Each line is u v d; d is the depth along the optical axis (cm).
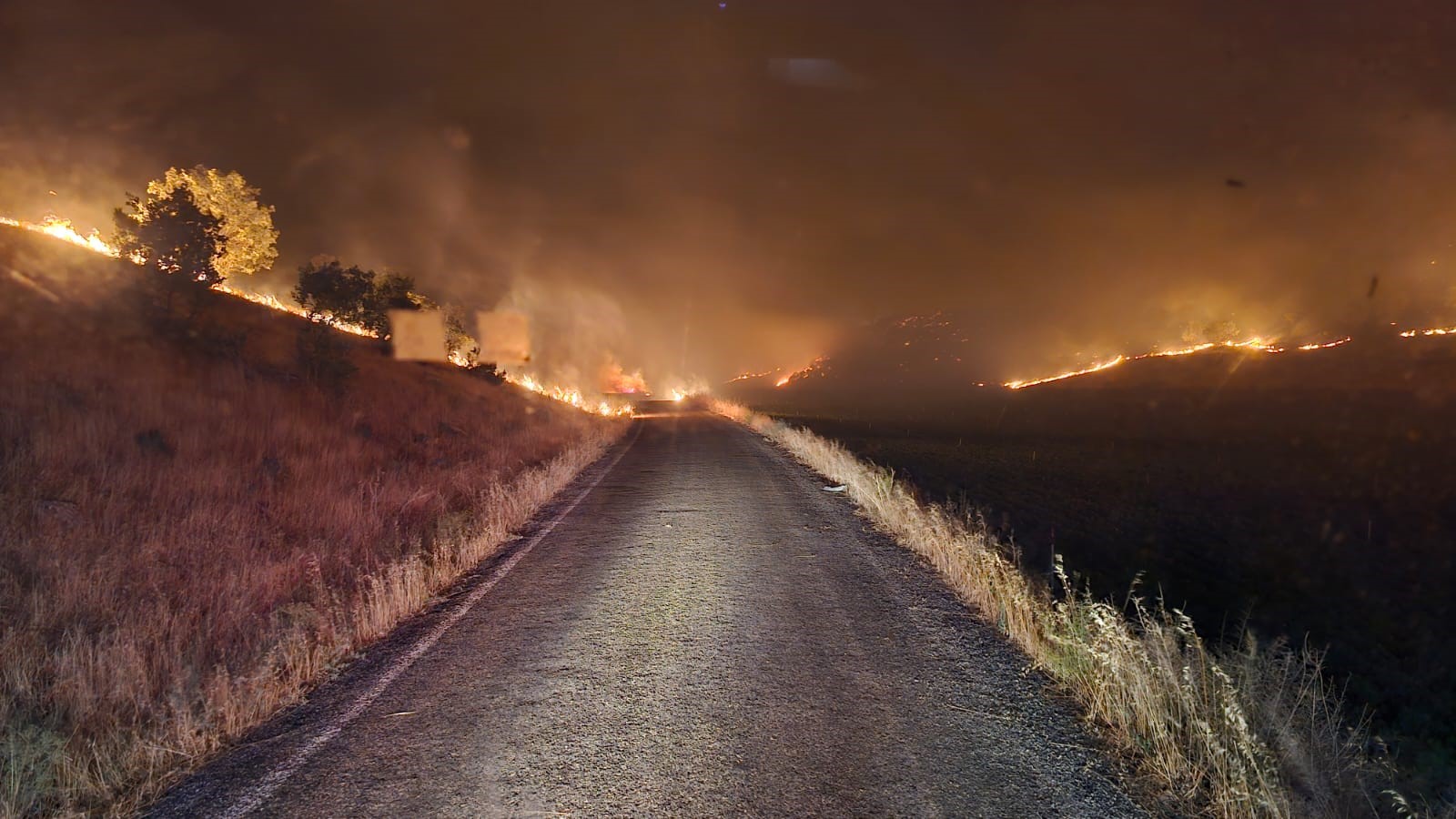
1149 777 330
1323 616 882
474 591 655
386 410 1764
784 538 880
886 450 2670
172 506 757
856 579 690
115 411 980
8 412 831
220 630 509
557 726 383
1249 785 300
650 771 337
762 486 1331
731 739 368
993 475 2122
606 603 611
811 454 1734
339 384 1730
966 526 876
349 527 825
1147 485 2042
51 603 505
